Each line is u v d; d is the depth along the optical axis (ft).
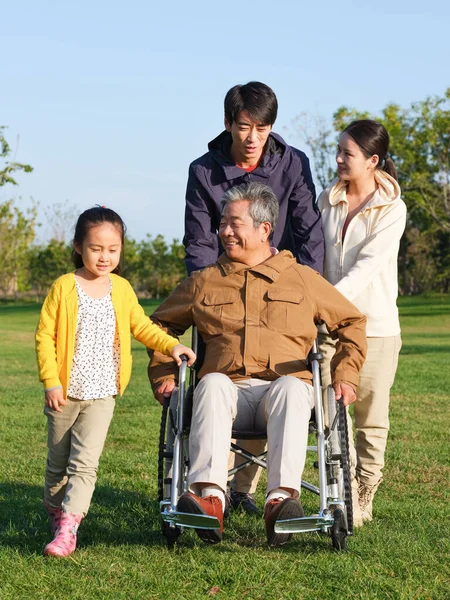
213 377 12.75
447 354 53.31
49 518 15.40
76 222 13.53
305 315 13.55
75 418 13.50
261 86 14.89
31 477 19.22
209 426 12.40
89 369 13.39
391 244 15.44
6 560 12.50
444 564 12.46
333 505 12.60
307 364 13.57
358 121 15.69
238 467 13.05
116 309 13.65
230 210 13.57
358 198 15.92
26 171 87.92
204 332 13.73
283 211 15.74
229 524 14.96
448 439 24.02
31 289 237.04
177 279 195.72
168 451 13.16
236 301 13.57
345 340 13.84
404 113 132.57
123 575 11.89
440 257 184.34
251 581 11.71
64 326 13.32
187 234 15.92
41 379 13.26
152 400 32.83
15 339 80.84
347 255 15.76
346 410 13.28
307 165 16.02
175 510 12.03
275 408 12.58
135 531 14.49
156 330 13.71
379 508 16.22
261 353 13.29
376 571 12.15
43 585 11.51
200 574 11.96
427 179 132.87
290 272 13.74
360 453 15.71
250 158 15.37
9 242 174.60
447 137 130.62
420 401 31.53
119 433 25.11
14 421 27.53
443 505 16.55
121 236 13.57
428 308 131.54
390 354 15.62
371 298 15.60
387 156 16.11
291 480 12.16
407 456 21.30
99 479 18.85
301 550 13.28
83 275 13.67
